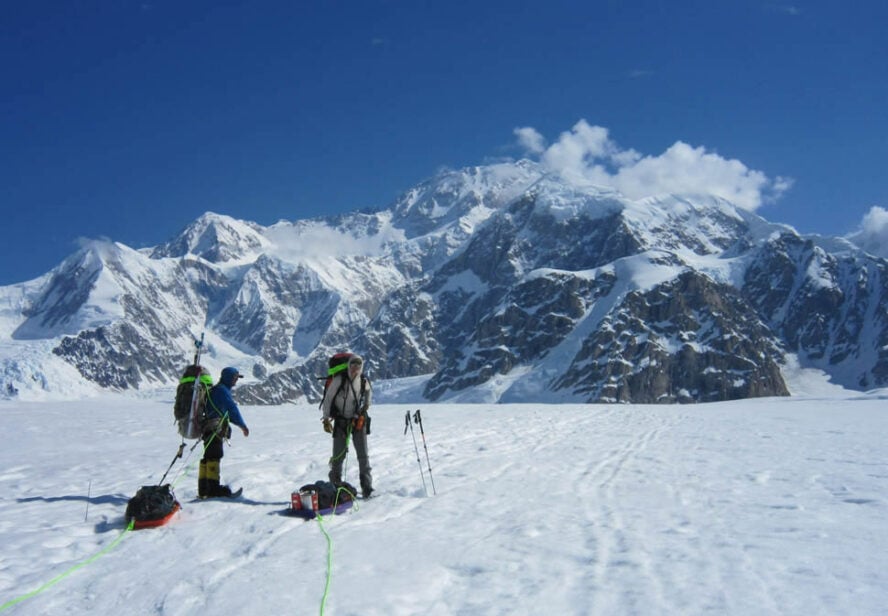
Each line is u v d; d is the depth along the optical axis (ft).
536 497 38.68
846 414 117.70
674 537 29.37
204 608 21.33
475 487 41.81
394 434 73.87
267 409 135.44
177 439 76.07
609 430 83.76
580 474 47.11
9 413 126.62
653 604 21.29
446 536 29.78
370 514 34.35
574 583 23.44
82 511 34.88
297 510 33.65
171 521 31.86
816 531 30.19
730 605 21.07
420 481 43.88
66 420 107.45
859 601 21.17
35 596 22.50
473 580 24.03
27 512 34.71
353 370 37.91
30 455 61.31
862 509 34.91
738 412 126.82
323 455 54.75
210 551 27.37
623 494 39.63
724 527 31.17
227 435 38.29
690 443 68.13
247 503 36.27
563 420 100.78
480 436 73.26
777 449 62.64
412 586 23.12
